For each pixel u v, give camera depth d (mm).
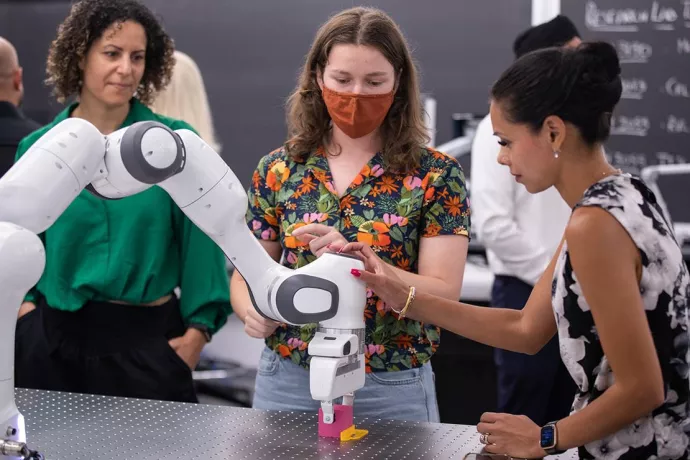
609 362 1297
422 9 3943
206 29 4125
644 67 3746
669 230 1321
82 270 2234
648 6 3719
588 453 1385
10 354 1399
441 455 1519
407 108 1879
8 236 1345
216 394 3729
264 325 1827
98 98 2285
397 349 1849
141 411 1760
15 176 1427
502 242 2678
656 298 1298
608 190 1298
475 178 2770
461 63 3941
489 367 3211
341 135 1903
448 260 1839
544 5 3785
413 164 1853
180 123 2408
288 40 4070
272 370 1898
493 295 2812
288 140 1934
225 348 3777
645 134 3768
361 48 1770
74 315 2250
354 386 1612
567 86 1325
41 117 4262
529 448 1418
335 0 4012
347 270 1596
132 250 2240
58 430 1646
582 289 1293
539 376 2664
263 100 4129
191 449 1549
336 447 1557
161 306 2314
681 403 1348
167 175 1501
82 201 2230
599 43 1342
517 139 1380
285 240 1881
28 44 4230
